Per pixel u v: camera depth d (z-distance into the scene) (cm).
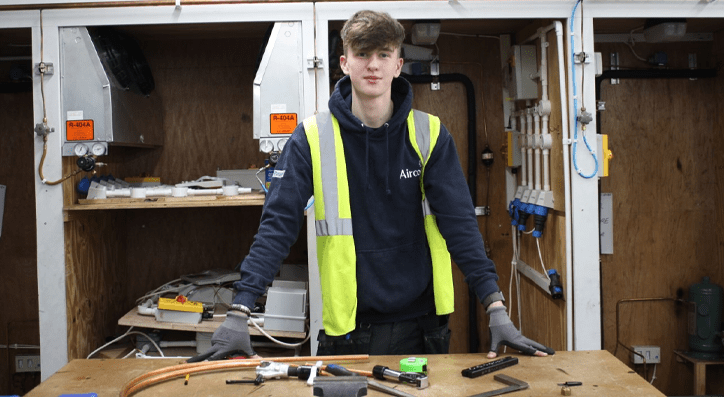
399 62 168
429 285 184
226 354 150
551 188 266
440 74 315
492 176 324
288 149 171
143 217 321
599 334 244
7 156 317
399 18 239
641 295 323
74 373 146
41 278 239
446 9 239
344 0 238
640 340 324
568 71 243
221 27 275
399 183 174
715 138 319
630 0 241
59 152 239
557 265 257
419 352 185
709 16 243
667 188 321
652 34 278
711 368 319
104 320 286
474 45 321
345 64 172
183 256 322
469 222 169
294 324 250
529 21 285
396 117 171
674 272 322
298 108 242
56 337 241
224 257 322
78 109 240
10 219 319
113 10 238
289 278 288
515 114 309
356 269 175
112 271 299
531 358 152
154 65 313
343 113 172
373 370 138
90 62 240
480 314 328
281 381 137
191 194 252
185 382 136
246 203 246
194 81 315
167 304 256
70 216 245
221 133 316
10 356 323
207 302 276
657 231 322
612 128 318
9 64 316
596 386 132
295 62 241
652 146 319
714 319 306
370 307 176
